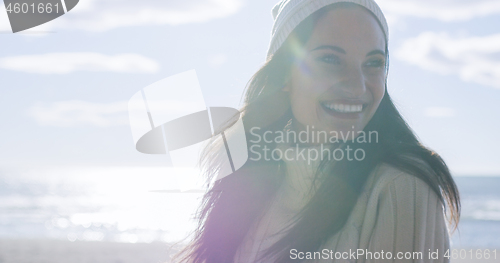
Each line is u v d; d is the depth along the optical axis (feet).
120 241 50.93
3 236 55.21
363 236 3.33
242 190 4.50
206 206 4.87
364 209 3.44
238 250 4.36
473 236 55.47
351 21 3.34
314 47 3.46
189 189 5.23
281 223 4.14
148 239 52.54
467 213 83.25
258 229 4.27
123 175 256.93
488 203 103.24
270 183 4.43
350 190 3.49
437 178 3.27
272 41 4.11
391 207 3.23
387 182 3.31
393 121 3.80
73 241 50.62
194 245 4.89
